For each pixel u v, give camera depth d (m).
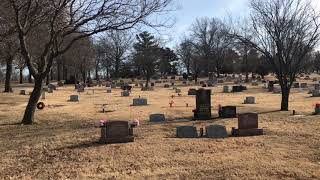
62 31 25.64
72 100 45.31
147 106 36.25
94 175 13.38
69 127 23.73
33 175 13.67
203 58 106.50
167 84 79.19
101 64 121.56
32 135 21.25
